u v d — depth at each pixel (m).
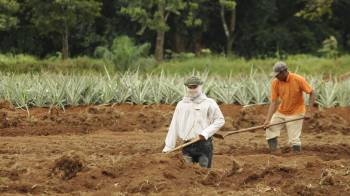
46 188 18.12
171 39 77.69
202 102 18.67
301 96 24.53
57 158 20.75
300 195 17.70
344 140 28.64
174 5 61.16
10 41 72.69
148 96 36.03
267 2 79.38
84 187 18.44
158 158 19.11
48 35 73.38
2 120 30.69
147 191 17.84
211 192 17.42
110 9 75.38
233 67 57.69
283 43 80.88
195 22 65.81
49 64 54.38
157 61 61.09
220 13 78.88
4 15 61.25
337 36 85.00
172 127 18.86
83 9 62.00
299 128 24.67
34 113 33.41
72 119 31.42
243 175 18.98
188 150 18.98
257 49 81.50
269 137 24.88
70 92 35.28
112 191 17.84
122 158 20.41
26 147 25.62
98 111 32.69
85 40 73.88
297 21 83.62
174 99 35.91
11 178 19.06
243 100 35.72
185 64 58.03
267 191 17.72
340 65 59.50
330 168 19.23
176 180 18.28
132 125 31.42
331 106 35.31
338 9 84.81
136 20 66.62
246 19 80.56
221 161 22.55
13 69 52.00
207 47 82.75
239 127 31.53
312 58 64.94
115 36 74.69
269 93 35.66
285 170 18.94
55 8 60.97
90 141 27.55
